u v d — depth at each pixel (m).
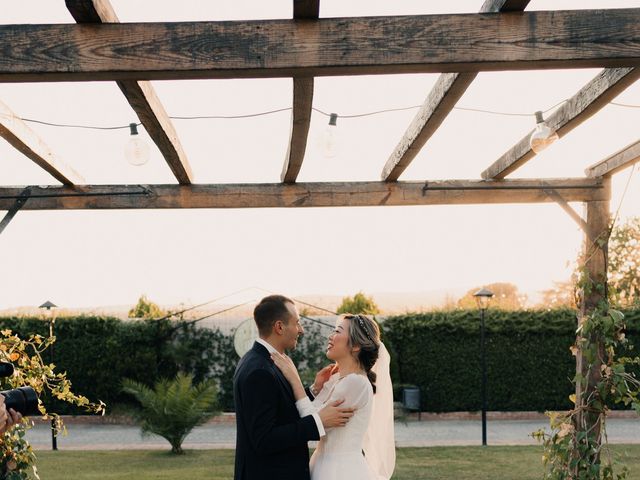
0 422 2.72
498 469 8.51
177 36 3.21
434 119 4.64
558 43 3.27
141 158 5.12
